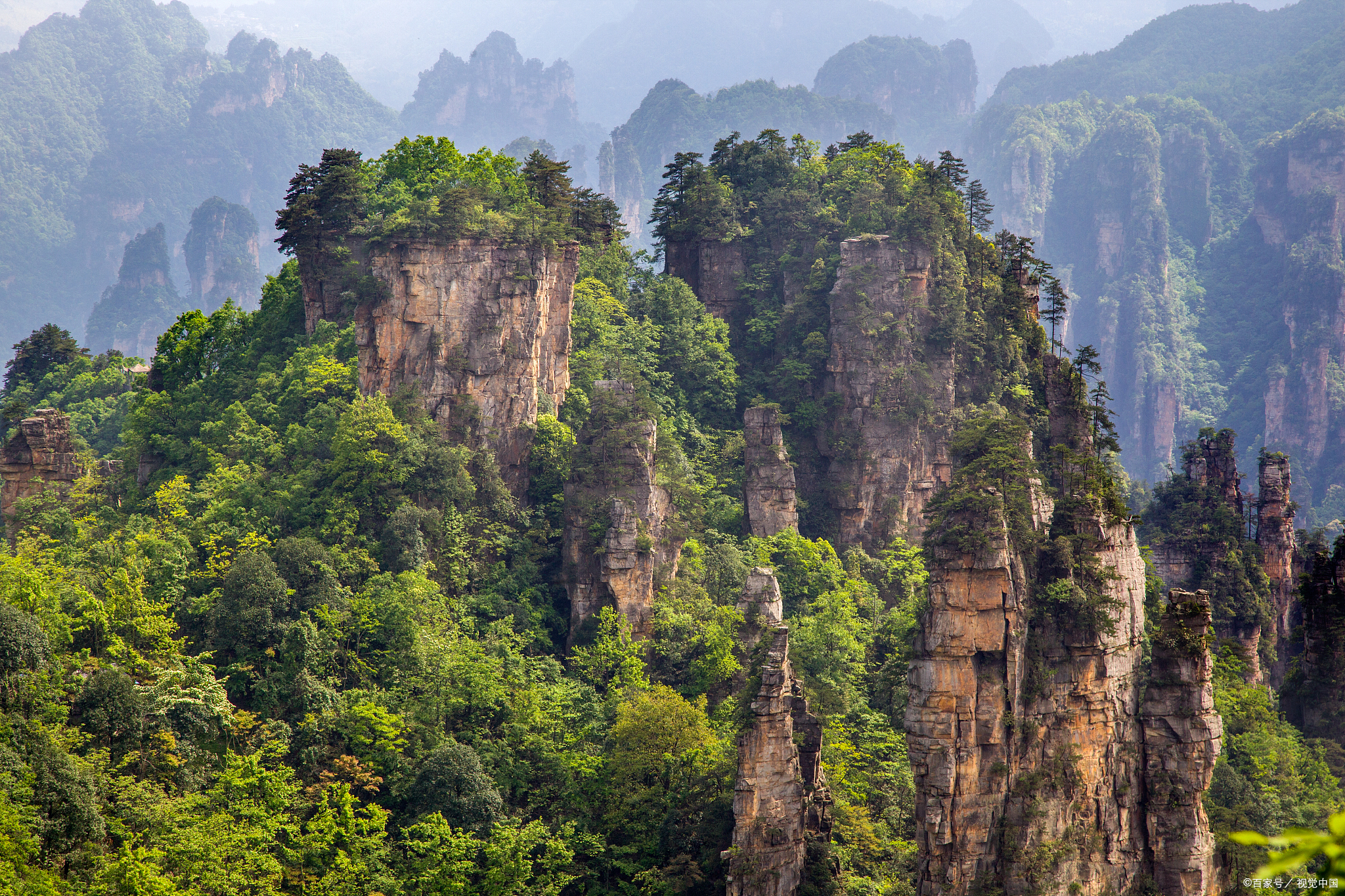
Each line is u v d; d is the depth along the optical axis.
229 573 131.75
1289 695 152.50
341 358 171.00
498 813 120.25
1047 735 102.44
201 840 102.06
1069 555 104.56
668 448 172.38
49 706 106.88
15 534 165.12
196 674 119.88
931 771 101.31
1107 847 102.62
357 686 131.75
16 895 90.56
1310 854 31.89
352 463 153.38
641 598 154.12
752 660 114.44
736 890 106.69
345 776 120.06
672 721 127.69
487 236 166.00
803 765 113.19
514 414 167.12
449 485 155.38
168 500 155.12
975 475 107.50
